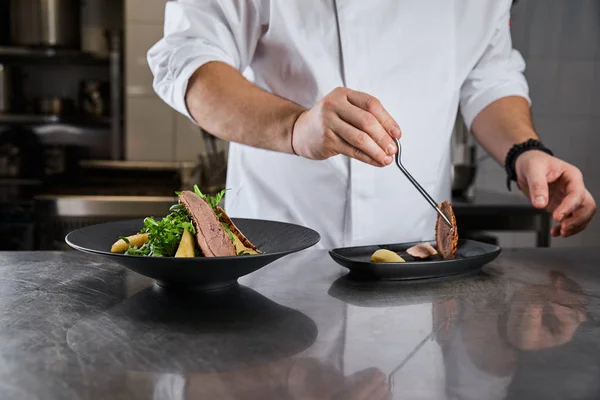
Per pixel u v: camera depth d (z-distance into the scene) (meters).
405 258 1.02
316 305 0.80
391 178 1.34
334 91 0.92
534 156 1.18
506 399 0.54
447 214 1.00
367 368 0.60
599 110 3.44
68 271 0.97
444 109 1.36
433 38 1.33
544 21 3.38
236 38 1.29
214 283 0.85
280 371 0.59
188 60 1.18
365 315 0.77
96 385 0.56
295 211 1.37
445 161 1.42
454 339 0.68
